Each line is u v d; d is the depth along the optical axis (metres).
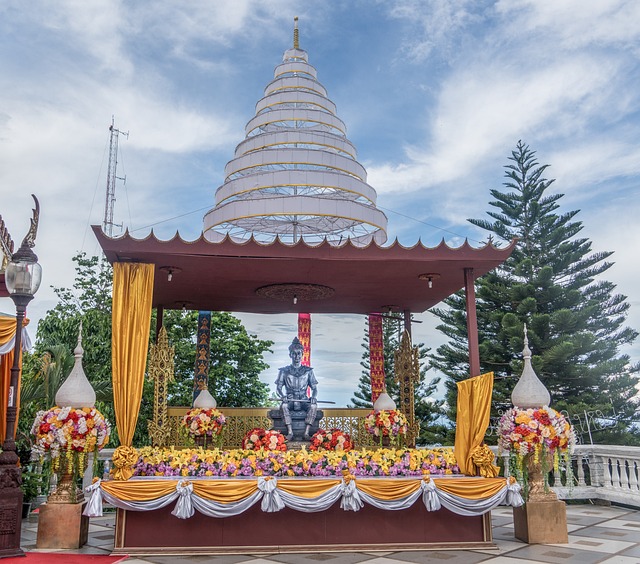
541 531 6.48
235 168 14.80
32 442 7.94
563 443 6.54
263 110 15.82
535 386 6.71
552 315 17.47
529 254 19.20
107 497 5.95
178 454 6.71
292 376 9.23
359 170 15.12
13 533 5.72
